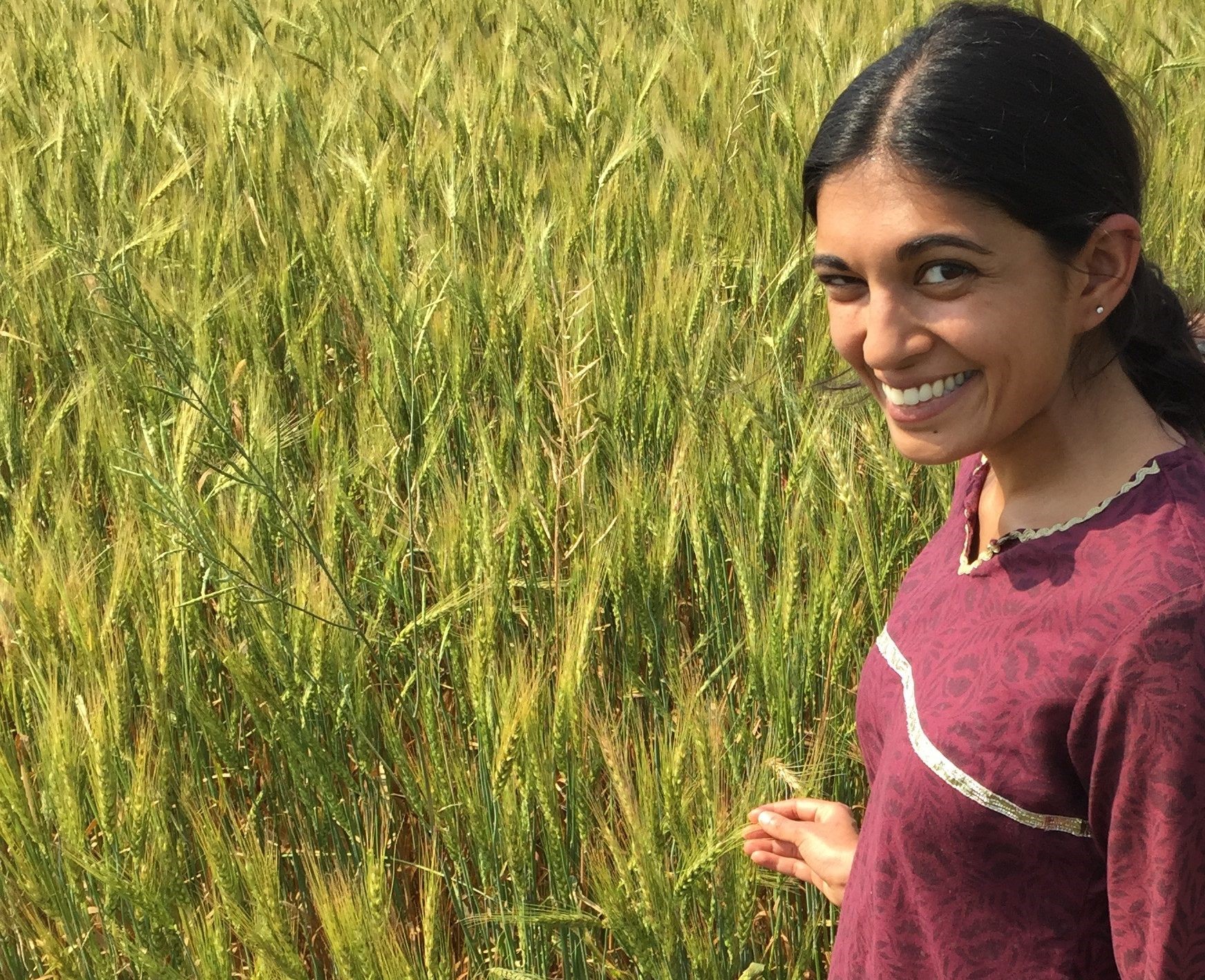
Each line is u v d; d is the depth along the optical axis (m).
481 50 6.87
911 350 1.12
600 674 2.83
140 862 2.21
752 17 6.84
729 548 3.07
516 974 2.16
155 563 2.71
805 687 2.58
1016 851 1.15
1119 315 1.14
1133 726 1.03
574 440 3.15
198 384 3.35
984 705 1.13
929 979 1.26
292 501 3.00
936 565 1.35
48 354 4.16
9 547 2.96
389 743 2.49
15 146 5.26
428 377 3.66
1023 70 1.06
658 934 2.04
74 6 8.12
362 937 2.02
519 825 2.28
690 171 4.79
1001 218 1.06
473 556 2.74
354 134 5.48
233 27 7.91
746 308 4.18
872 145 1.09
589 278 3.90
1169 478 1.09
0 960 2.38
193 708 2.55
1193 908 1.04
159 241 4.31
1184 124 5.09
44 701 2.43
